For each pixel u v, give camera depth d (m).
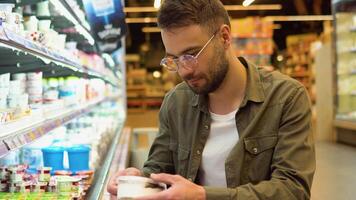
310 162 1.44
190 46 1.34
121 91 7.05
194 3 1.35
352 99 7.43
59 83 3.06
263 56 10.99
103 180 2.27
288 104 1.52
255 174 1.52
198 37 1.34
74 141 2.71
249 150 1.52
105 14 3.57
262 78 1.62
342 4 7.30
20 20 1.93
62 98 3.04
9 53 2.37
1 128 1.58
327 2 14.69
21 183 1.82
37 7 2.75
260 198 1.31
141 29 20.16
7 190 1.82
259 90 1.57
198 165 1.62
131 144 4.27
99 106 4.82
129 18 15.52
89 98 3.90
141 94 20.00
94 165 2.57
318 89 7.63
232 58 1.56
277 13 16.42
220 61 1.42
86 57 3.68
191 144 1.65
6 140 1.49
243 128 1.55
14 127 1.72
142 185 1.30
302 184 1.38
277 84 1.57
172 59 1.38
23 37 1.82
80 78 3.65
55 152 2.24
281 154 1.45
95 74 4.20
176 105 1.72
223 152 1.57
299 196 1.35
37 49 1.97
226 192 1.28
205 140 1.62
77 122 3.55
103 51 4.36
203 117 1.64
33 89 2.45
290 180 1.37
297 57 14.94
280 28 19.34
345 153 5.94
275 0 14.75
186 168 1.66
